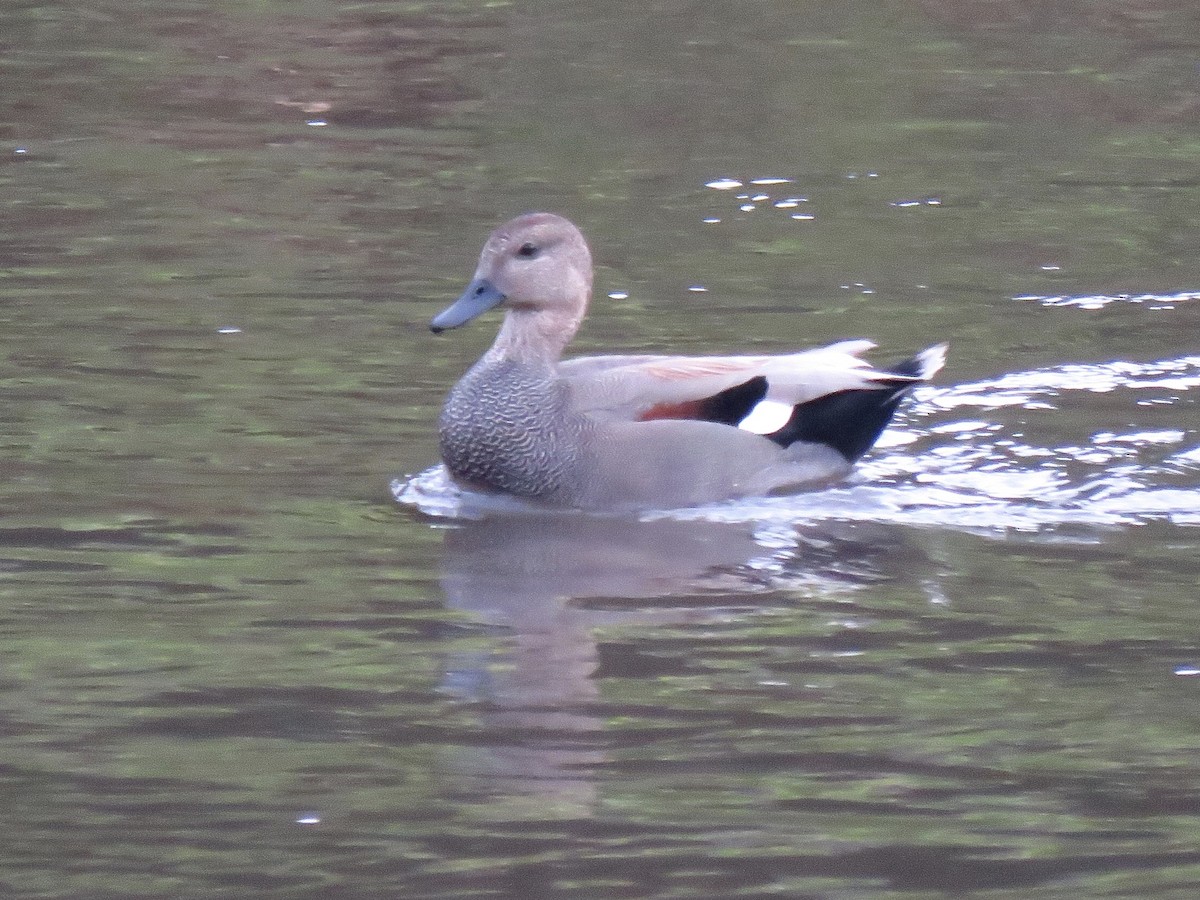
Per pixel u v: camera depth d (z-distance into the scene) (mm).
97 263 18500
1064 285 18297
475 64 27844
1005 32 30031
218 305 17234
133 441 13773
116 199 21016
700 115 25188
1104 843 8227
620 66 27781
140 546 11789
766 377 13562
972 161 23141
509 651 10266
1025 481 13422
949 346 16438
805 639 10492
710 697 9695
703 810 8508
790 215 20859
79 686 9766
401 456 13727
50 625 10555
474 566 11641
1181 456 13898
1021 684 9898
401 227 20078
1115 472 13539
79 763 8930
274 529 12188
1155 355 16188
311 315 17016
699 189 21859
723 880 7898
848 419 13688
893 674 10023
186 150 23312
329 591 11133
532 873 7953
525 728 9328
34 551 11648
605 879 7898
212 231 19781
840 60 28234
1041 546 12125
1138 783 8805
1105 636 10547
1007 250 19547
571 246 13594
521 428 13016
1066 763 8992
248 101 25844
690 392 13406
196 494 12758
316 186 21750
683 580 11484
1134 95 26328
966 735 9297
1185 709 9594
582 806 8555
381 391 15086
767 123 24859
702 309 17469
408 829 8320
